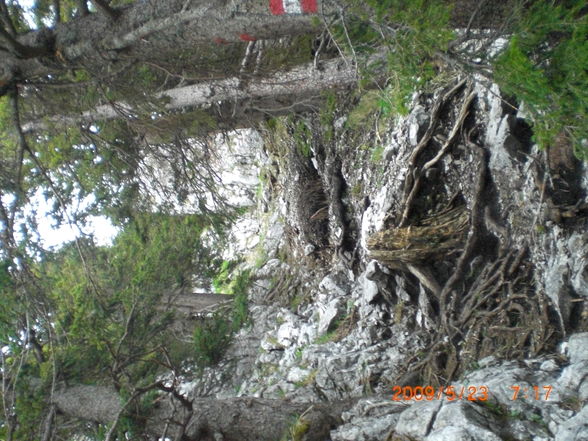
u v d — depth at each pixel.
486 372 6.76
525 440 5.06
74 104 8.49
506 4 4.02
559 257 7.28
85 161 10.01
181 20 4.88
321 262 14.50
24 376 7.71
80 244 9.15
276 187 17.92
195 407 7.43
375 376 9.52
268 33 4.71
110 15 5.29
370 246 9.82
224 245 12.33
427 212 9.62
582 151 3.56
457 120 9.13
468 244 8.77
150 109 8.55
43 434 7.34
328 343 11.38
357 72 5.30
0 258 7.55
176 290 10.88
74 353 8.20
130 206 10.72
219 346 10.23
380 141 11.14
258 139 18.31
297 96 11.79
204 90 9.54
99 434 7.24
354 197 12.37
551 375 6.08
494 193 8.60
